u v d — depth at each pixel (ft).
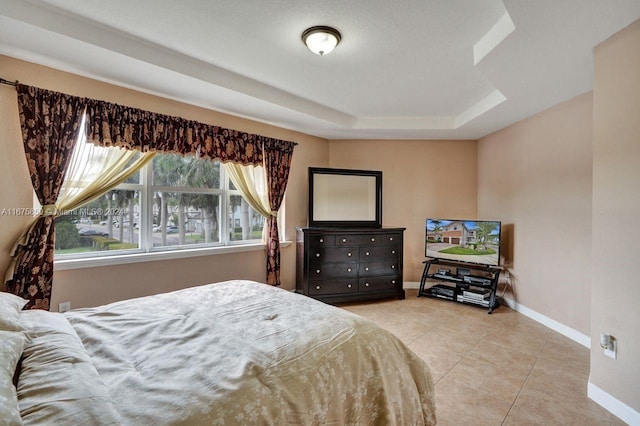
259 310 5.45
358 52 7.88
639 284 5.67
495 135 13.79
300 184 14.14
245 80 9.49
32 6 6.06
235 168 11.78
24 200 7.57
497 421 5.91
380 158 15.53
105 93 8.73
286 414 3.28
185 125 10.04
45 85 7.80
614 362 6.12
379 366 4.49
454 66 8.62
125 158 9.14
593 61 6.95
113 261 8.86
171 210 10.62
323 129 13.50
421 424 4.87
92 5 6.09
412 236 15.60
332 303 12.80
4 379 2.74
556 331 10.28
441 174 15.51
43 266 7.61
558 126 10.27
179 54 8.03
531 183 11.55
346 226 14.01
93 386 2.98
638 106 5.69
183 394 3.03
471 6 6.02
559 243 10.26
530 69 7.72
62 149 7.89
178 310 5.43
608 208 6.25
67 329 4.32
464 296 12.97
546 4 5.32
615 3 5.23
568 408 6.29
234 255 11.78
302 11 6.25
